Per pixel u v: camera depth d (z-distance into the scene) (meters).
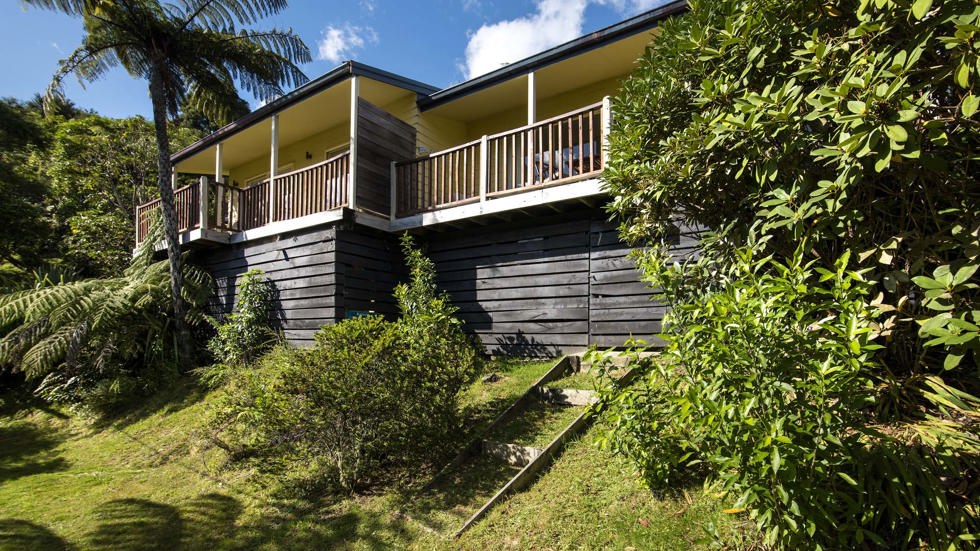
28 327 9.11
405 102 9.67
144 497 4.70
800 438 2.02
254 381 4.55
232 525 3.93
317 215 7.99
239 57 9.89
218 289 10.17
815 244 2.77
